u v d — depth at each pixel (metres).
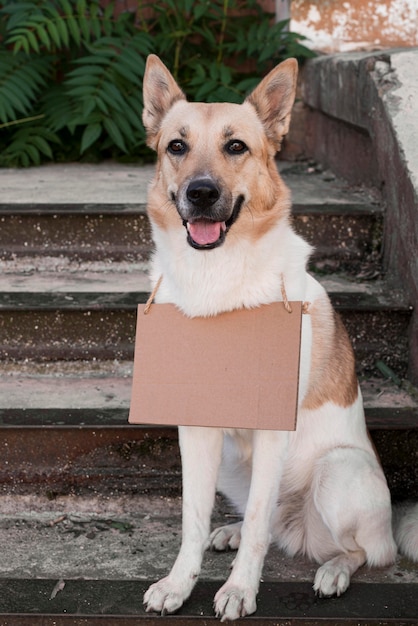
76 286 4.40
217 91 5.91
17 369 4.13
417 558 3.18
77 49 6.52
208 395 2.81
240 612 2.83
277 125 3.19
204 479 3.03
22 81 5.80
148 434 3.60
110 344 4.16
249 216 2.98
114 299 4.19
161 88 3.31
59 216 4.61
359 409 3.45
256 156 3.06
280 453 2.96
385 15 6.00
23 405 3.77
